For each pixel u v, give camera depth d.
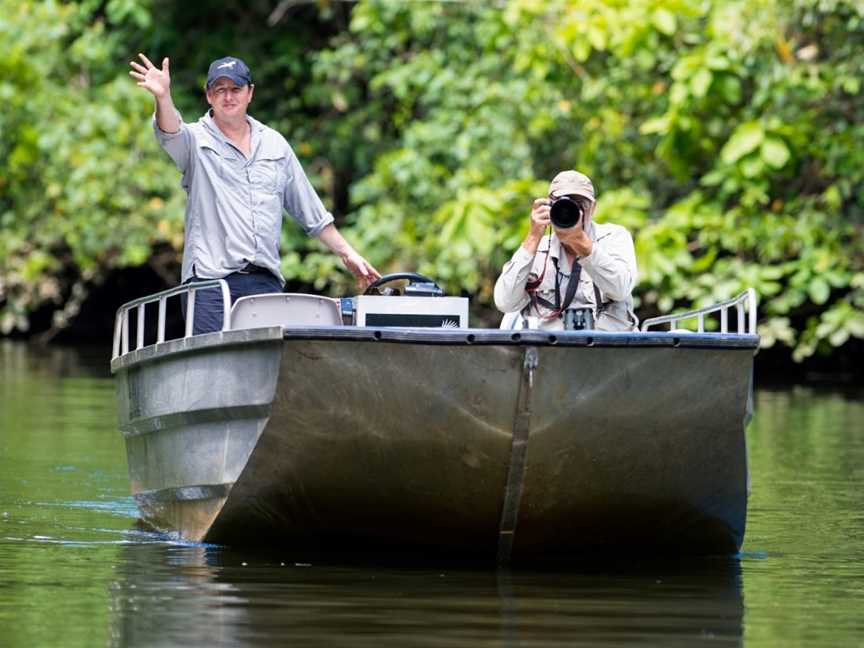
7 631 13.41
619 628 13.84
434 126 48.25
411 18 49.91
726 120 41.50
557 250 17.91
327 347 15.62
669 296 41.91
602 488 16.64
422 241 47.47
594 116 44.53
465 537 17.05
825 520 20.45
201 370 17.02
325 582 15.74
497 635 13.45
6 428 29.98
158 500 18.61
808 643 13.39
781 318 42.78
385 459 16.31
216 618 13.94
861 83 41.16
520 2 42.41
